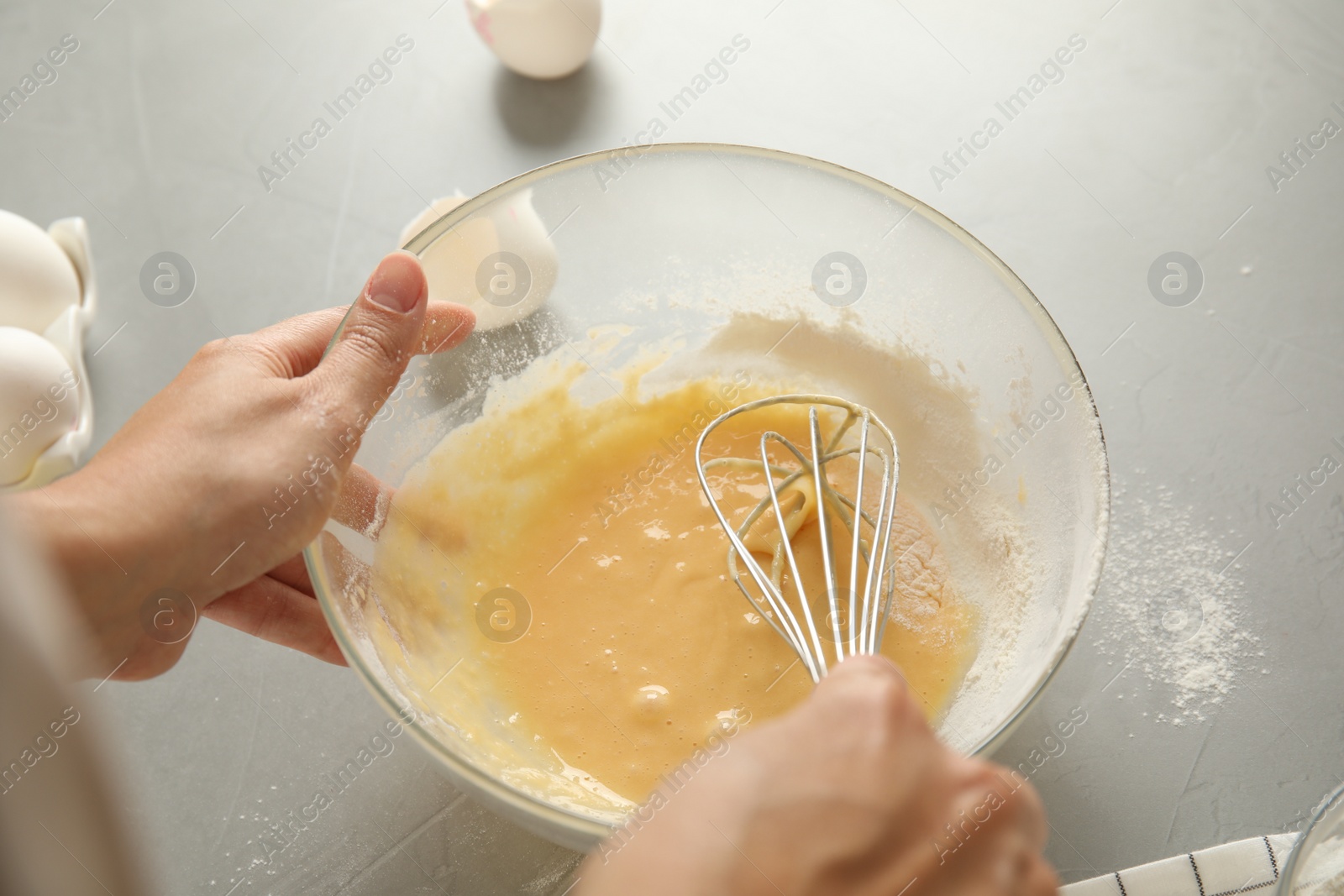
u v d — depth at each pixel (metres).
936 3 0.58
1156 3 0.57
